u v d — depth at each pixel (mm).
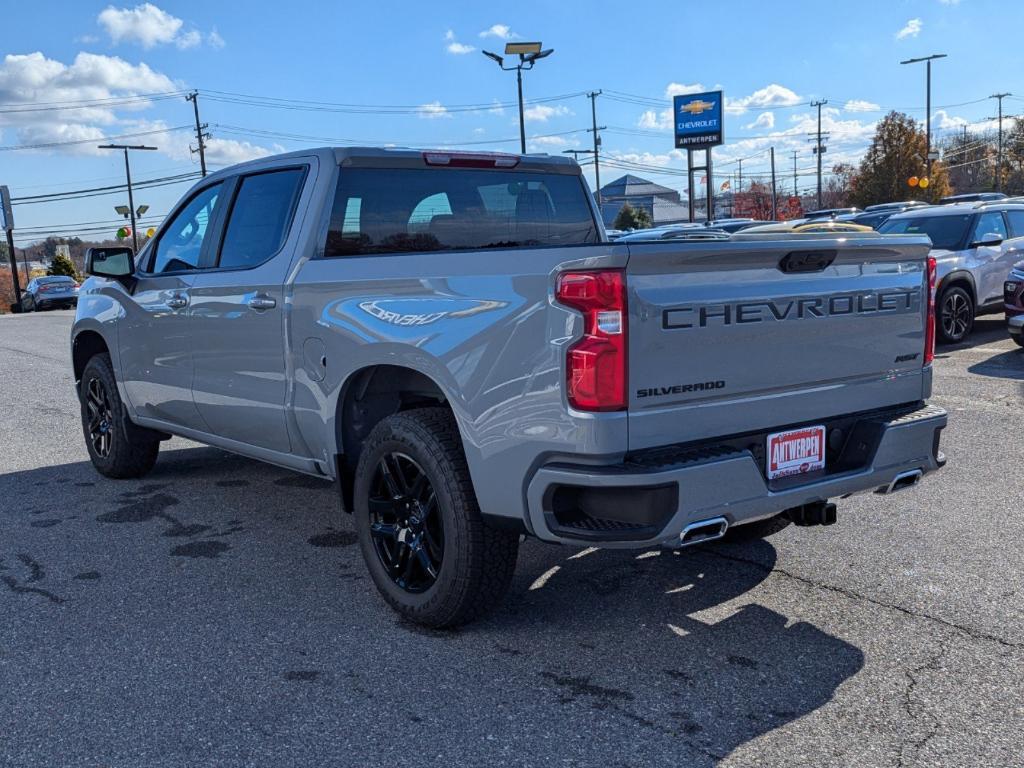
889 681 3279
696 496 3156
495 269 3367
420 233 4590
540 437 3219
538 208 5023
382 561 3951
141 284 5523
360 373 4020
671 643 3621
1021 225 13148
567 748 2883
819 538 4812
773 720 3033
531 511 3281
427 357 3566
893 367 3881
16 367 13203
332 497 5824
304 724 3049
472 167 4766
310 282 4164
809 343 3539
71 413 9172
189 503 5734
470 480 3543
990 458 6281
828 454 3729
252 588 4285
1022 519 5012
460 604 3617
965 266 12086
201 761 2838
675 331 3166
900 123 66125
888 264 3811
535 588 4219
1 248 97125
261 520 5352
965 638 3605
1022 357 10656
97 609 4055
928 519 5066
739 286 3320
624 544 3129
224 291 4742
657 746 2887
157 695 3260
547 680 3334
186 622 3900
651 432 3162
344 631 3791
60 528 5266
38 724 3070
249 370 4641
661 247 3088
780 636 3660
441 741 2932
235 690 3289
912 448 3801
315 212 4316
